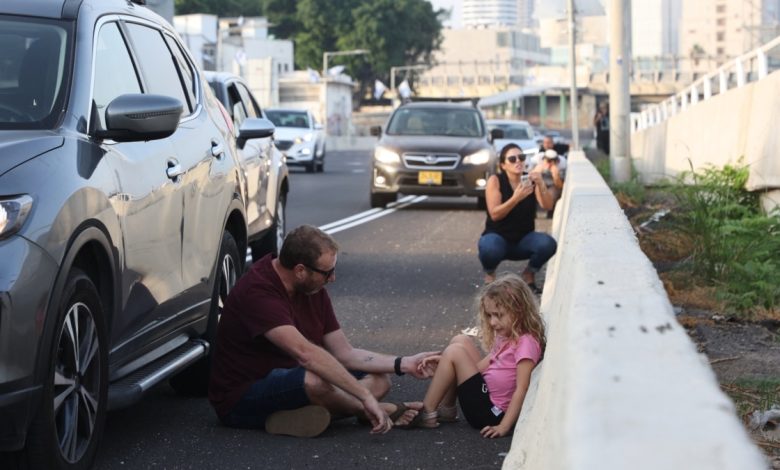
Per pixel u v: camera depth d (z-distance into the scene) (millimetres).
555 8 31625
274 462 4949
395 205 21688
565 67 122188
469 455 5055
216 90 10258
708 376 2002
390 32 111812
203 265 6035
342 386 5371
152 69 5938
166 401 6184
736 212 11773
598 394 1914
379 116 110062
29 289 3953
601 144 37250
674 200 15758
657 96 105562
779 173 11344
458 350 5484
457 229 16531
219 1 109875
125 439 5332
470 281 10953
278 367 5523
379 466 4887
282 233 11594
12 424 3928
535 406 4047
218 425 5621
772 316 7762
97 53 5145
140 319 5105
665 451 1643
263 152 10414
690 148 18125
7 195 4023
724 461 1595
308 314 5648
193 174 5898
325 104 96625
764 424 4891
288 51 108438
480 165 20078
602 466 1633
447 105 21844
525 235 10219
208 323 6246
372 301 9625
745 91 13367
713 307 8086
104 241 4547
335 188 27000
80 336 4418
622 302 2764
